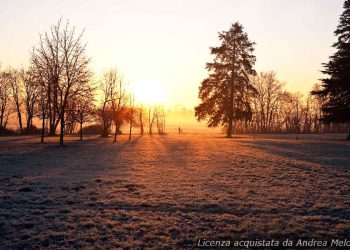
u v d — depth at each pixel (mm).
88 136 49406
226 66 43781
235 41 44000
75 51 27969
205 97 44688
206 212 8383
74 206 8875
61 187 11227
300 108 87625
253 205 8992
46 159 19188
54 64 27891
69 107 33750
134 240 6535
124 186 11477
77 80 28172
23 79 56812
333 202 9328
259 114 79562
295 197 9922
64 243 6383
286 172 14547
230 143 32281
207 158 19828
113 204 9086
